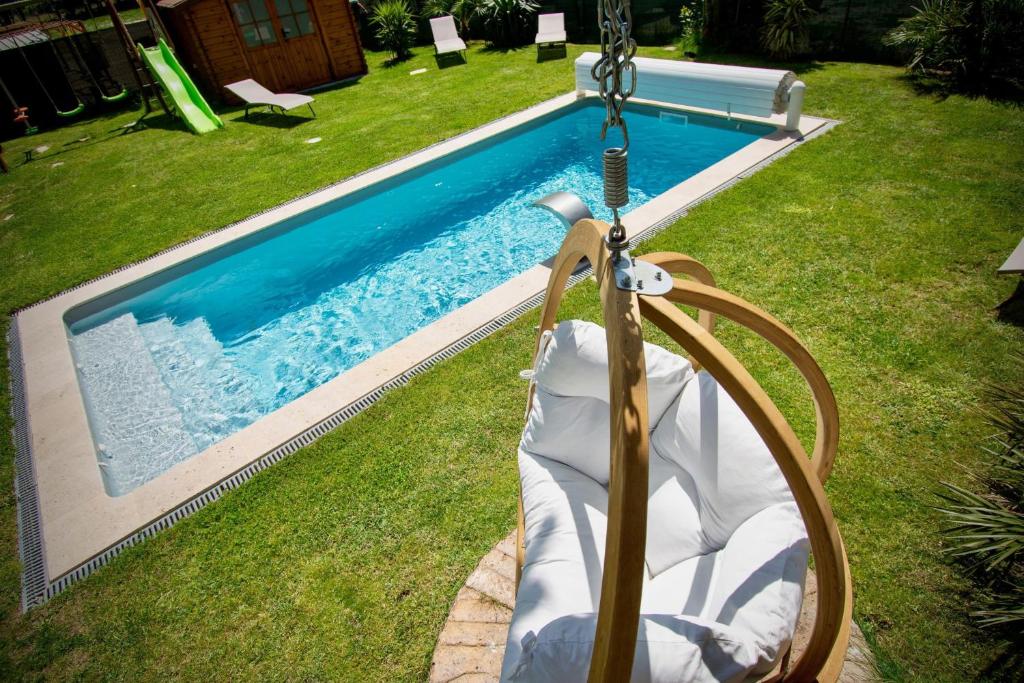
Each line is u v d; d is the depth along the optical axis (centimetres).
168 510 383
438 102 1118
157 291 691
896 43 907
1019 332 412
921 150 676
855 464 342
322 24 1353
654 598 205
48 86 1370
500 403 424
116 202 877
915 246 517
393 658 286
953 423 358
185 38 1270
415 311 641
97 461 441
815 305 468
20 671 308
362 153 921
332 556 338
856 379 398
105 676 300
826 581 155
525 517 252
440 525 345
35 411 496
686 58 1131
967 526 290
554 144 988
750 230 574
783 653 164
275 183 859
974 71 821
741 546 185
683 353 458
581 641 158
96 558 363
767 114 782
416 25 1555
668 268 204
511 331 491
